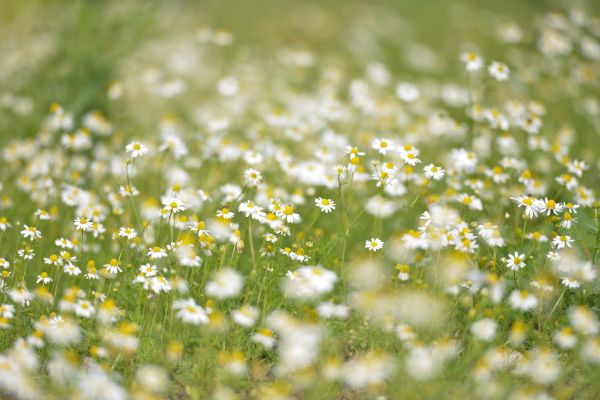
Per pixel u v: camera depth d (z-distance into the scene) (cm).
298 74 348
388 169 272
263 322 258
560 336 254
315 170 284
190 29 434
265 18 505
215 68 356
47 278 261
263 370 256
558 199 284
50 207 283
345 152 271
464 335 258
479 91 304
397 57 434
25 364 250
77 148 302
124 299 264
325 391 251
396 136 305
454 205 283
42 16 372
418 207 283
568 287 263
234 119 324
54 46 328
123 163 294
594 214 273
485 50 392
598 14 423
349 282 266
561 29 362
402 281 264
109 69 321
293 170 286
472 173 286
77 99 314
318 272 256
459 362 254
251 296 261
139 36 329
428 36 484
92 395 246
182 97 336
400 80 374
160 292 262
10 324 257
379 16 520
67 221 278
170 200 266
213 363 255
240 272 267
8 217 280
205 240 263
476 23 487
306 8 536
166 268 265
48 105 315
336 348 256
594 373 252
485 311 257
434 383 251
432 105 343
